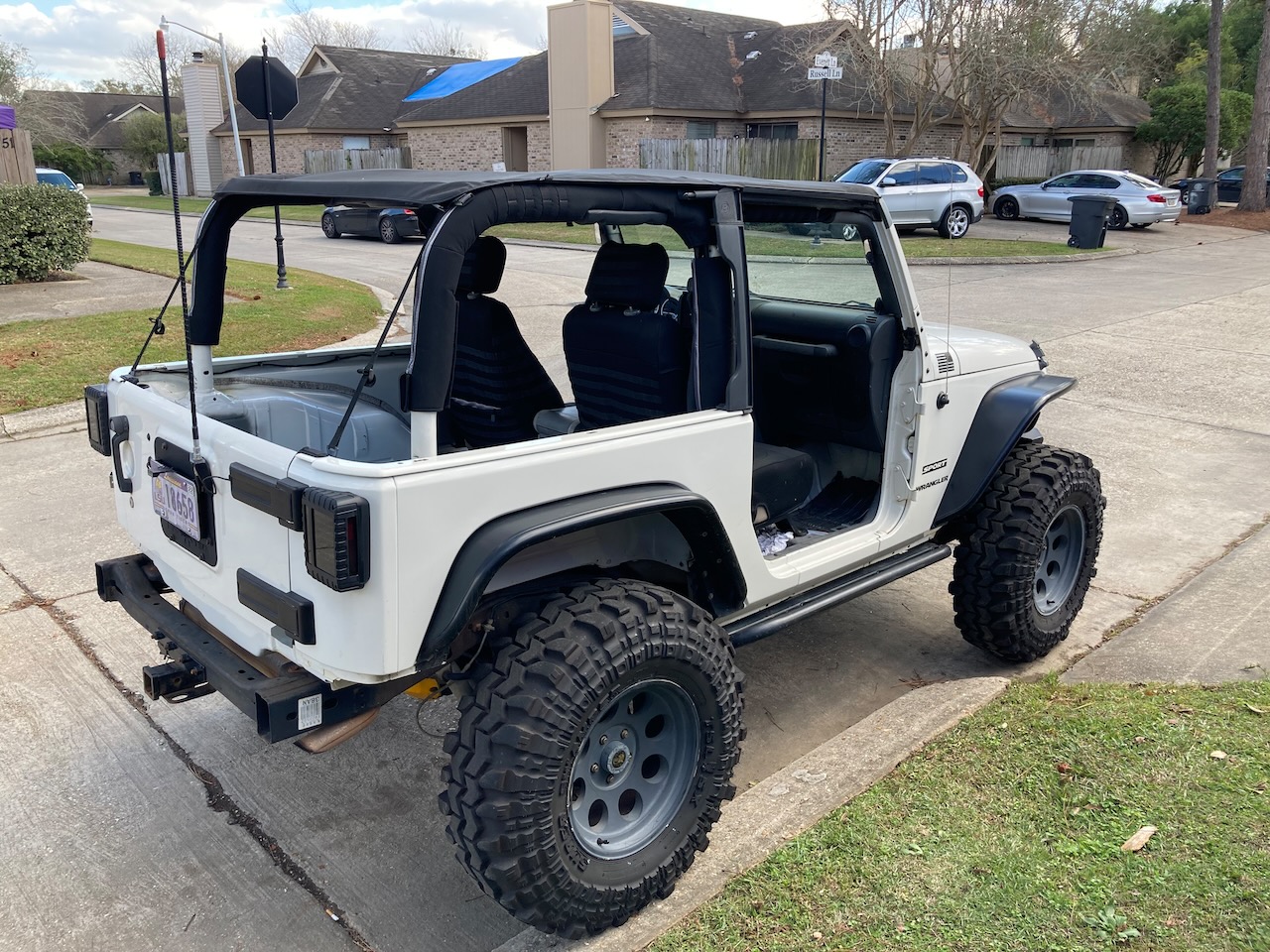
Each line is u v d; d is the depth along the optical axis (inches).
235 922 110.0
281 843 123.8
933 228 911.7
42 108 2247.8
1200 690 147.3
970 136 1052.5
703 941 101.1
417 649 92.8
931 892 105.8
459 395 144.2
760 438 167.2
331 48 1583.4
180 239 102.5
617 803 108.2
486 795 94.5
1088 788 122.0
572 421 139.3
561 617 100.7
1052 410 332.2
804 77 1103.6
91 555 210.2
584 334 128.6
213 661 107.0
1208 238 952.9
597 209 102.6
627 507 102.2
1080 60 1000.2
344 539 87.0
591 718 98.3
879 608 193.3
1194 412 329.7
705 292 114.8
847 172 870.4
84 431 305.3
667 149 1044.5
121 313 450.6
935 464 150.2
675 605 107.0
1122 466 274.1
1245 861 107.4
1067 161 1374.3
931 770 128.4
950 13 950.4
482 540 94.3
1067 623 167.6
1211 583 196.4
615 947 101.7
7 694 157.0
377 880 117.4
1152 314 510.0
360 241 906.7
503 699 95.7
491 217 94.3
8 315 442.3
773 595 128.6
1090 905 102.6
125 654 169.8
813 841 114.8
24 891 114.6
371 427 140.7
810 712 155.4
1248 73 1771.7
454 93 1362.0
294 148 1467.8
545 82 1263.5
